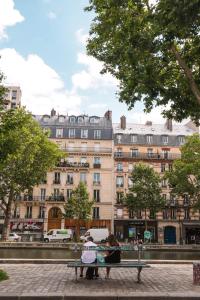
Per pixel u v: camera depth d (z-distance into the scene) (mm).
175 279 12797
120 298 9359
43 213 62688
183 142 68812
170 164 67312
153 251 36219
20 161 44906
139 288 10750
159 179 58656
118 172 66438
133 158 66875
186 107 17281
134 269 16078
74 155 65812
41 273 13875
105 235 51000
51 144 47938
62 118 68688
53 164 48281
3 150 19531
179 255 31359
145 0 15281
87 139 66375
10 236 51031
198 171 49781
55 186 64125
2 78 19875
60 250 35625
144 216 64375
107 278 12734
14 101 84375
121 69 17812
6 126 19766
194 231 64188
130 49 15266
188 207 64688
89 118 69250
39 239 56219
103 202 63969
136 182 58469
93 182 64812
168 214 64875
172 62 17203
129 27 15336
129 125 73750
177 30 12766
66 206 56531
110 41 17250
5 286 10664
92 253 12344
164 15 12188
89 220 57875
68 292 9828
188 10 11211
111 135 66938
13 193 46906
